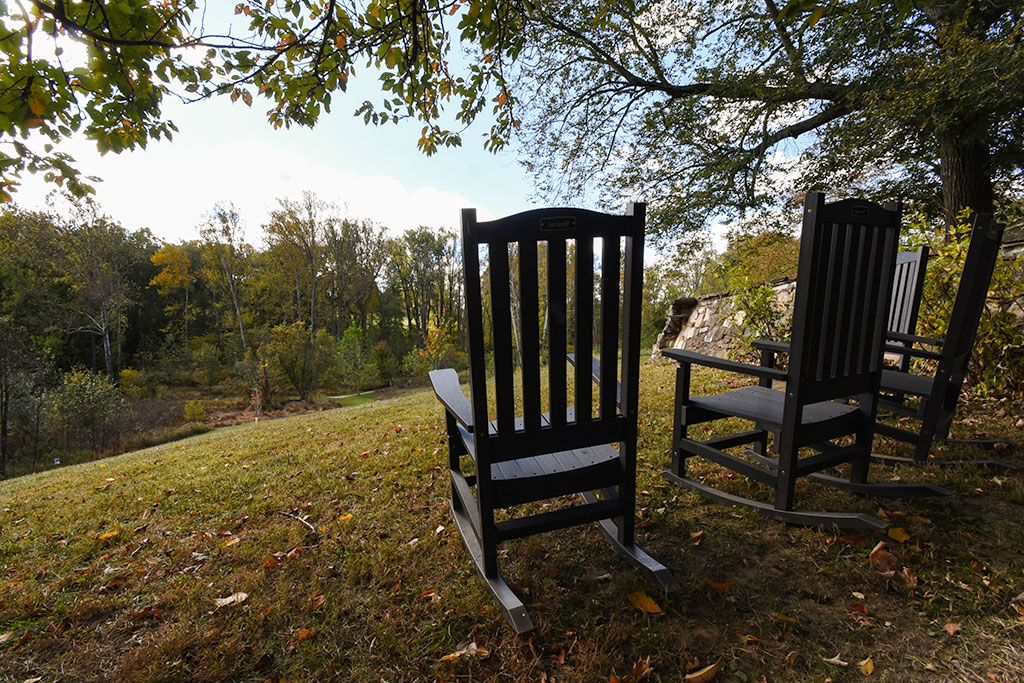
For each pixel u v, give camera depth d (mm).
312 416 6969
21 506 2934
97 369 25875
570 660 1216
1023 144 4219
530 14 2816
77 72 1595
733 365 1826
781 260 10898
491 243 1198
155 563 1891
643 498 2094
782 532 1730
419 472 2686
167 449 5090
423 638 1331
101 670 1293
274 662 1284
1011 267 2977
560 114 7441
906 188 5781
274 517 2281
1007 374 2928
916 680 1084
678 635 1277
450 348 20453
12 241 20422
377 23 2320
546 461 1617
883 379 2279
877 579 1437
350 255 29562
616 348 1416
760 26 5605
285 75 2340
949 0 4305
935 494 1807
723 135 6961
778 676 1124
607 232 1294
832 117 6102
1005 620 1226
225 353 28000
